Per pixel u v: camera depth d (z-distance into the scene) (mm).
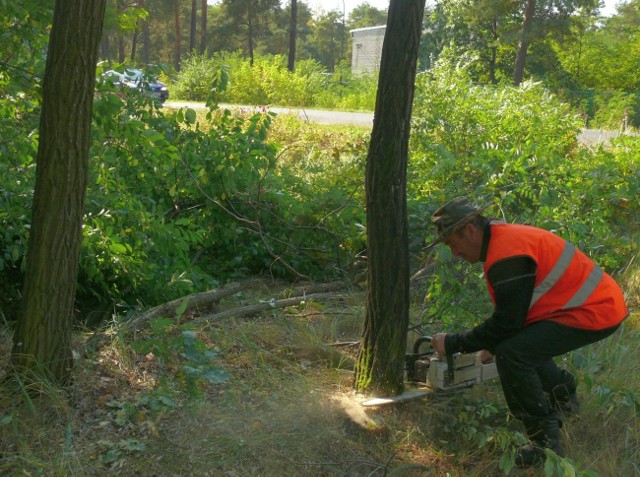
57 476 3072
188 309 5129
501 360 3486
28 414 3373
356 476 3451
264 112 7527
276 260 6539
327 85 32312
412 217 6656
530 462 3572
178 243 5539
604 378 4391
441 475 3555
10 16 4609
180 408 3600
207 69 29969
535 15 32969
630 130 15836
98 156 5234
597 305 3410
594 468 3637
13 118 5141
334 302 5750
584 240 6133
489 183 5910
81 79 3348
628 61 37625
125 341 4152
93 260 5086
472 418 3803
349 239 6598
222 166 6246
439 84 8633
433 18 37094
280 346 4527
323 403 3803
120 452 3250
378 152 3734
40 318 3463
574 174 7117
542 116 9172
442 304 4645
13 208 4875
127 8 5195
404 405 3900
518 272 3330
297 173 7617
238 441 3426
